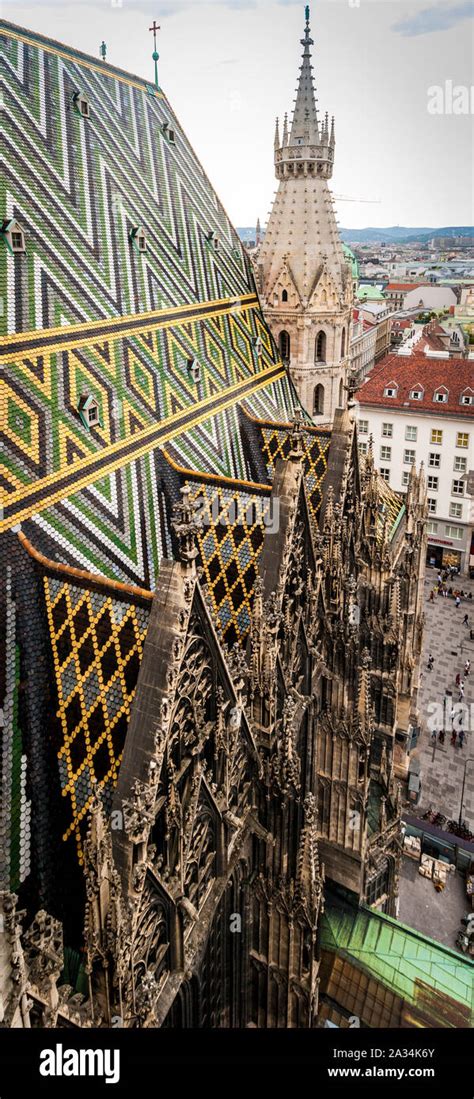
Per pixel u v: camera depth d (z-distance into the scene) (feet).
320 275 225.15
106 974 62.80
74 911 76.79
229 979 105.91
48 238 127.34
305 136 214.07
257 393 192.34
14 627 83.82
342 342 242.58
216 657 79.82
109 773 77.10
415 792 217.56
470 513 372.99
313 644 124.16
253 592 95.86
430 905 177.68
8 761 76.59
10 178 123.24
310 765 134.51
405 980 126.62
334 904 143.02
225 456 156.87
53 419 110.11
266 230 232.53
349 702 138.62
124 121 180.14
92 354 127.54
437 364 381.40
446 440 369.09
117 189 160.86
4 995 46.65
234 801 95.45
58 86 152.87
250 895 106.63
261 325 225.15
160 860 72.84
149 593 80.43
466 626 328.49
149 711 69.56
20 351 109.81
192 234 194.90
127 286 149.18
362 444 197.77
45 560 88.69
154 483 127.44
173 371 154.61
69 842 77.77
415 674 244.01
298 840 109.60
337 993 125.59
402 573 211.00
